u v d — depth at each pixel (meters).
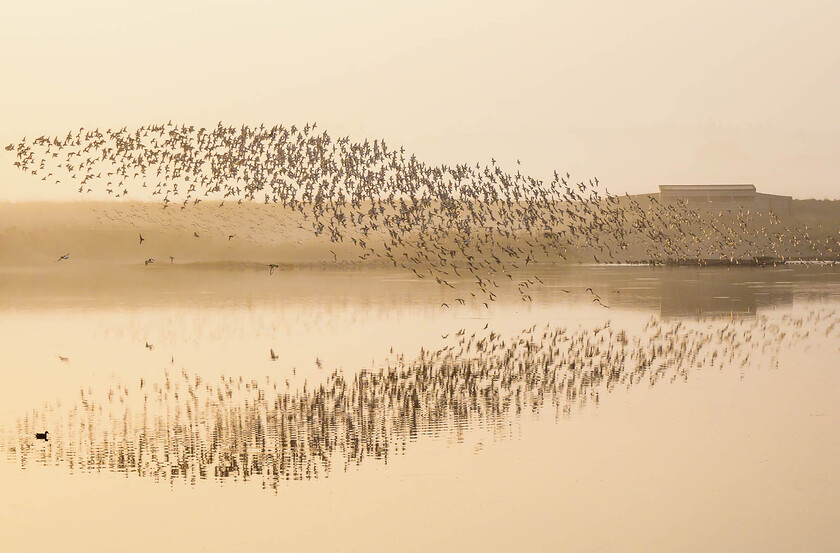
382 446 29.53
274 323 59.47
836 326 56.97
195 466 27.73
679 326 57.56
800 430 31.02
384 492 25.16
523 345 50.22
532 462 27.62
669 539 22.00
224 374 42.19
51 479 26.53
